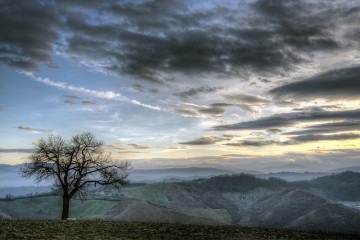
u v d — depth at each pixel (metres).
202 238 23.31
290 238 24.70
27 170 43.38
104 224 28.45
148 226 28.38
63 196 43.75
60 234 21.88
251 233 26.59
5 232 21.34
